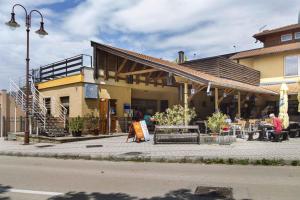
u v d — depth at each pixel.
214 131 17.39
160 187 8.23
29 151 15.16
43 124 20.31
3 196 7.43
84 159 13.59
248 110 28.94
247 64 32.28
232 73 26.52
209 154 12.84
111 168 11.22
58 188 8.19
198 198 7.17
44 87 25.42
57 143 18.38
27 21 18.14
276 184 8.50
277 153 12.93
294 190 7.84
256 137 19.78
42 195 7.50
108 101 23.17
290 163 11.49
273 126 17.78
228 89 21.53
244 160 11.81
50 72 25.39
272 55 30.44
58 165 12.05
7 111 24.67
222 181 8.91
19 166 11.90
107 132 22.52
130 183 8.72
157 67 19.81
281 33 31.92
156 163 12.27
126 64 24.41
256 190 7.85
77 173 10.29
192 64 26.58
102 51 23.14
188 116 18.36
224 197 7.24
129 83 24.81
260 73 31.12
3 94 24.81
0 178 9.55
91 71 22.39
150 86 26.62
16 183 8.82
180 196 7.34
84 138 19.66
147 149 14.77
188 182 8.80
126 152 13.95
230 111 29.56
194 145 15.93
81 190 7.96
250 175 9.74
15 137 21.14
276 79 30.12
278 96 29.09
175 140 16.77
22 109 22.47
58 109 23.45
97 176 9.76
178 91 29.45
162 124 18.05
